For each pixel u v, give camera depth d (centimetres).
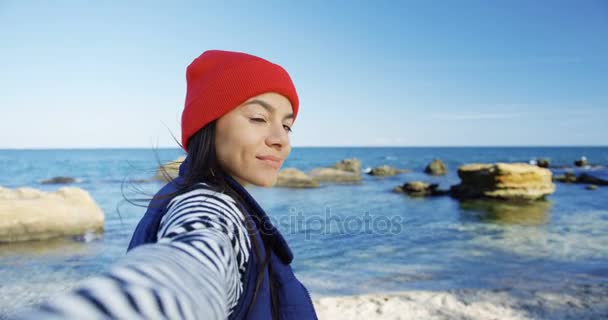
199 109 95
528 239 1420
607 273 960
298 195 2798
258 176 96
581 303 723
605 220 1802
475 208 2198
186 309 29
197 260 40
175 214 63
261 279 78
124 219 1784
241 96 94
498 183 2428
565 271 986
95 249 1212
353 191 3016
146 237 76
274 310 102
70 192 1466
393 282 920
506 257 1155
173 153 11350
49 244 1254
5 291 845
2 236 1234
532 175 2392
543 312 682
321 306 721
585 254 1175
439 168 5012
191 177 91
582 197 2595
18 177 4634
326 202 2470
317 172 3819
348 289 870
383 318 663
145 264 32
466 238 1454
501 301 740
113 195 2752
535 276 943
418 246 1324
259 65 98
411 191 2895
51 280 926
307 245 1345
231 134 95
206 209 65
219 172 95
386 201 2498
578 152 13000
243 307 73
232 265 51
